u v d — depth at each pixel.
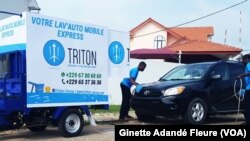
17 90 9.02
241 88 11.02
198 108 10.91
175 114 10.65
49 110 9.47
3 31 9.61
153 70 19.23
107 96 10.50
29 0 20.61
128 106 12.27
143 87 11.50
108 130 10.65
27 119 9.20
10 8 19.36
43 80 9.01
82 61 9.88
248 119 10.09
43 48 9.03
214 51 29.80
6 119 8.88
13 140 9.15
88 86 10.02
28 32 8.77
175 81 11.28
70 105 9.56
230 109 11.63
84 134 9.98
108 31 10.68
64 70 9.45
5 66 9.51
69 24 9.60
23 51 8.84
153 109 10.94
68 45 9.56
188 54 30.36
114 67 10.88
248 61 10.33
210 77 11.30
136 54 23.34
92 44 10.16
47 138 9.41
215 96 11.30
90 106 10.39
